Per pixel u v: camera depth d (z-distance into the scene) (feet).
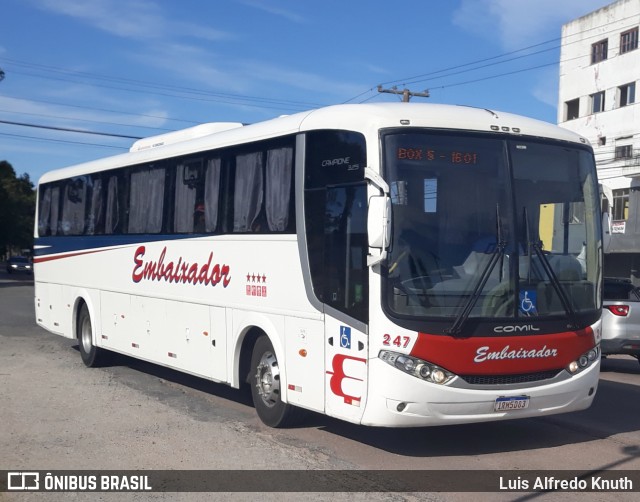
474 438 27.66
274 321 27.55
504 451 25.88
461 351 22.76
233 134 30.91
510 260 23.72
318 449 25.75
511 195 24.16
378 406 22.62
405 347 22.39
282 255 27.17
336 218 24.62
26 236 226.99
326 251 24.95
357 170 23.84
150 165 37.35
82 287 44.09
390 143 23.15
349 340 23.71
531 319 23.79
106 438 27.22
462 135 23.95
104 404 33.09
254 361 29.35
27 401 33.63
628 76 122.52
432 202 23.26
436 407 22.63
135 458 24.67
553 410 24.48
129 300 38.86
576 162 25.98
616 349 44.80
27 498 20.94
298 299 26.20
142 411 31.73
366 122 23.71
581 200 25.93
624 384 41.45
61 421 29.84
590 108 130.52
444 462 24.38
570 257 25.31
